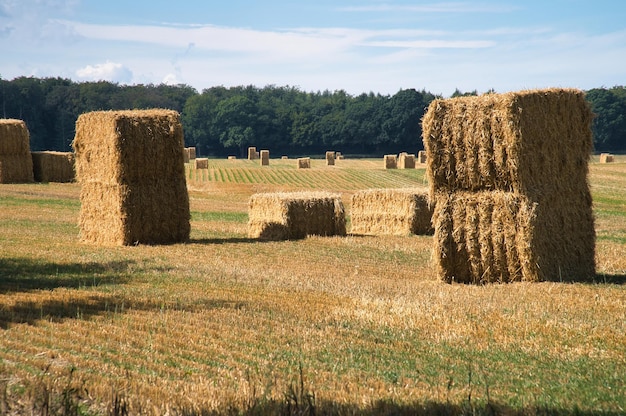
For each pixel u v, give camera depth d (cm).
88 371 1120
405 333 1393
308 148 17312
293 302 1698
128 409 935
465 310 1573
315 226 3228
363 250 2786
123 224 2839
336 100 19362
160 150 2908
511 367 1164
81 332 1380
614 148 15025
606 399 982
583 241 2078
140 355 1225
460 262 2033
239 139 16750
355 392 1014
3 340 1304
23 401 982
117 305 1639
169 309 1598
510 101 1938
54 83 17738
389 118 16600
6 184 5675
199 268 2239
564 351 1252
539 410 911
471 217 2016
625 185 6462
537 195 1962
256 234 3241
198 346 1282
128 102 17900
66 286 1905
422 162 9519
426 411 913
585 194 2083
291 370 1134
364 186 6875
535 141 1969
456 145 2028
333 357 1220
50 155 6094
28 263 2289
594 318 1488
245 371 1123
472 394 1005
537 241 1956
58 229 3350
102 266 2261
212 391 1004
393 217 3469
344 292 1842
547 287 1862
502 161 1966
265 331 1404
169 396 988
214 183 6812
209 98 17825
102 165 2912
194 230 3484
